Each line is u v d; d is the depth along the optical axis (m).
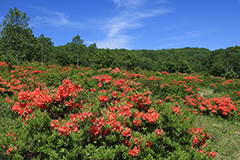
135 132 3.40
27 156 3.15
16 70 12.52
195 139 3.87
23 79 9.41
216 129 6.82
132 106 4.14
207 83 19.64
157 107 4.19
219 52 68.44
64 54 41.47
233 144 5.56
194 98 10.41
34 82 8.84
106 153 2.97
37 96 4.00
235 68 58.91
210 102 8.93
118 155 3.24
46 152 2.93
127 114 3.72
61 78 11.50
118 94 4.67
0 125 4.89
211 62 66.88
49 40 35.25
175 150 3.51
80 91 4.35
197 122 7.40
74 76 11.52
